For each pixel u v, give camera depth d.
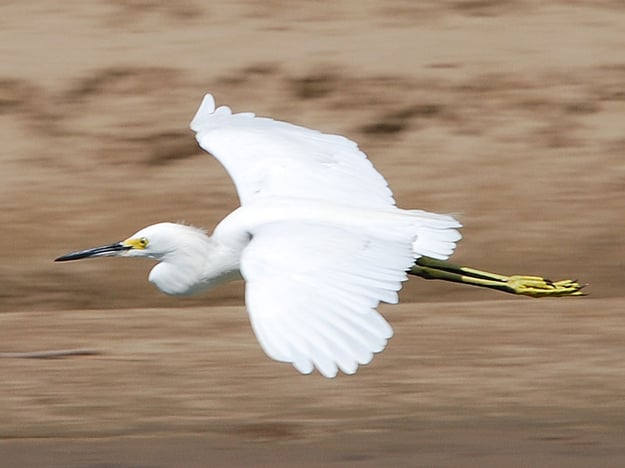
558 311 12.31
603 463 9.71
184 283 8.73
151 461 9.78
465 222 14.86
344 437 10.09
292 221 7.30
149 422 10.32
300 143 8.79
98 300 13.91
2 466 9.73
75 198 15.21
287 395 10.62
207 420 10.33
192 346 11.54
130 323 12.19
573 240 14.65
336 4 17.75
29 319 12.40
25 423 10.33
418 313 12.36
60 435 10.19
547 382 10.88
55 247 14.52
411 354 11.32
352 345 6.11
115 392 10.73
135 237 8.85
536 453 9.88
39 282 14.09
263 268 6.66
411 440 10.04
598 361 11.23
